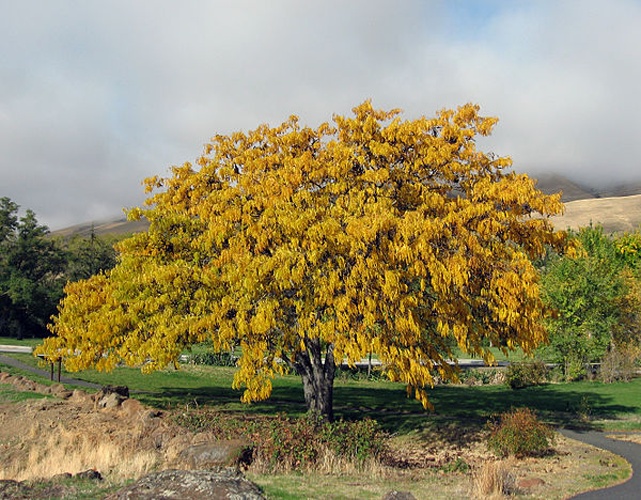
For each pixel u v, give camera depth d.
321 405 23.33
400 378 20.30
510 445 18.91
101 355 25.84
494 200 20.67
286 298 20.11
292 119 25.05
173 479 11.41
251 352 20.45
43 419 23.03
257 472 15.27
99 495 11.90
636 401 33.03
